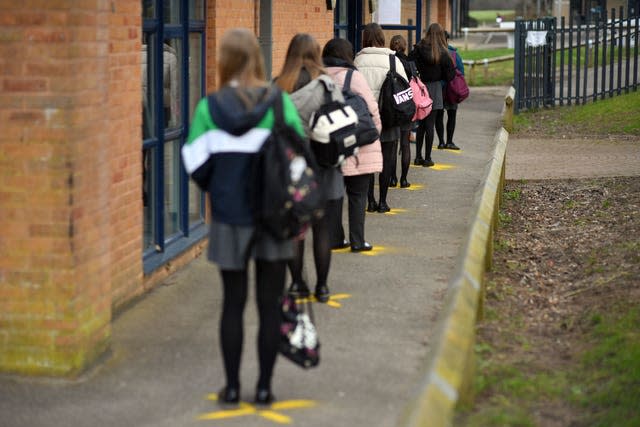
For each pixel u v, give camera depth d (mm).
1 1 7859
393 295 10836
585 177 19609
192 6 12664
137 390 8031
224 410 7586
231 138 7242
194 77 13016
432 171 19500
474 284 8578
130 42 10188
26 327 8227
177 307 10383
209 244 7418
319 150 9938
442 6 40812
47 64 7898
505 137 19188
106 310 8852
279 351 7551
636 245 13609
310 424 7324
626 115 27953
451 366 6895
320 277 10453
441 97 19625
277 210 7199
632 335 9711
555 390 8461
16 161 8016
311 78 9961
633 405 7961
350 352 8930
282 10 16766
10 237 8117
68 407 7691
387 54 14359
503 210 17062
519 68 30719
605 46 31344
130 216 10336
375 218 15047
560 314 11000
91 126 8336
